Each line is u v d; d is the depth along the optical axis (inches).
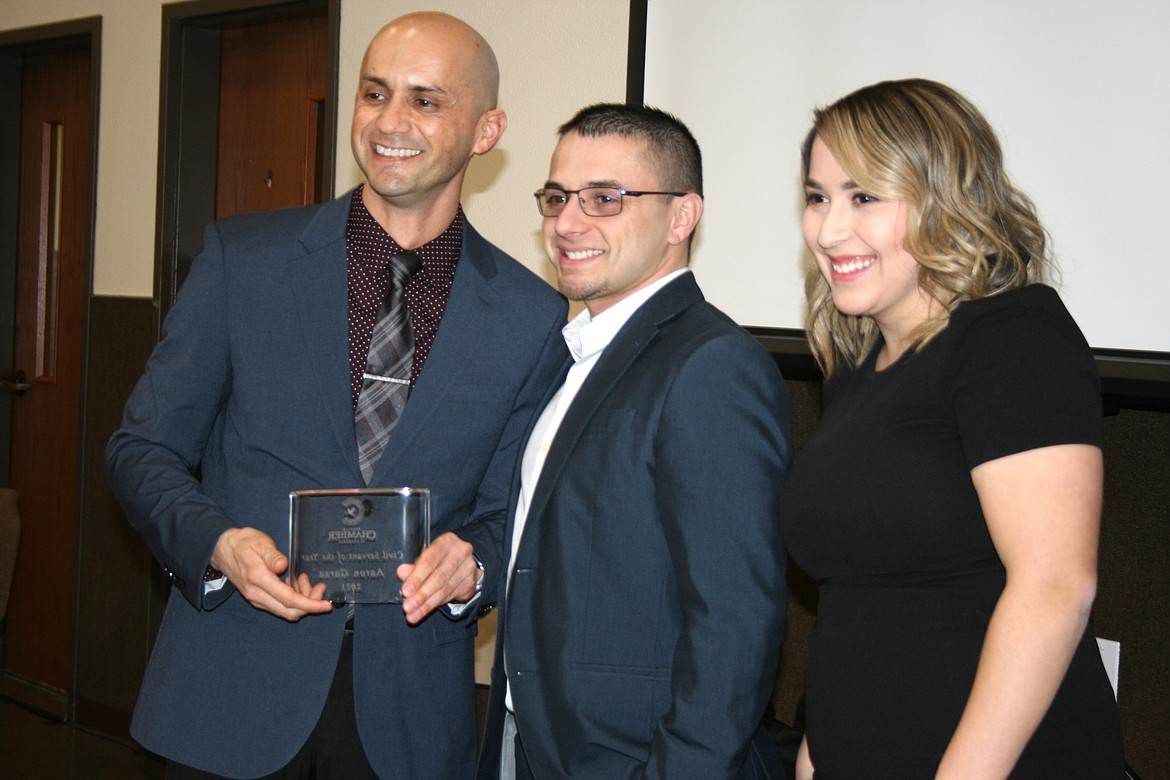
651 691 55.6
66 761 138.6
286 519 63.2
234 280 65.1
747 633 53.0
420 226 67.3
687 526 53.9
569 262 61.8
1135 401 85.6
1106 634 93.6
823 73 96.5
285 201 141.3
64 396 163.6
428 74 64.3
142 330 146.3
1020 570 42.9
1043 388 43.9
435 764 65.3
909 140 48.6
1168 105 82.7
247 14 138.8
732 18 101.0
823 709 50.5
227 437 65.3
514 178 119.0
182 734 62.2
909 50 92.5
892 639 47.8
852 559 49.6
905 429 47.8
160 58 145.5
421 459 64.7
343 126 129.7
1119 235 84.9
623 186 60.7
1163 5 82.7
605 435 57.3
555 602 57.1
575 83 114.6
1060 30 86.5
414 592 58.5
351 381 65.3
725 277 101.8
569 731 56.1
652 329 59.1
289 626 62.9
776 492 55.1
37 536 167.8
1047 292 47.6
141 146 148.0
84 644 152.4
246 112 145.3
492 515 69.6
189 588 60.2
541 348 69.7
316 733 63.4
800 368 97.8
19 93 170.2
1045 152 87.4
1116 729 47.3
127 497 62.7
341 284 65.9
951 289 48.1
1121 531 92.7
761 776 59.2
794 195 98.0
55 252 165.8
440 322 67.4
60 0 157.4
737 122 100.9
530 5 117.1
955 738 43.8
